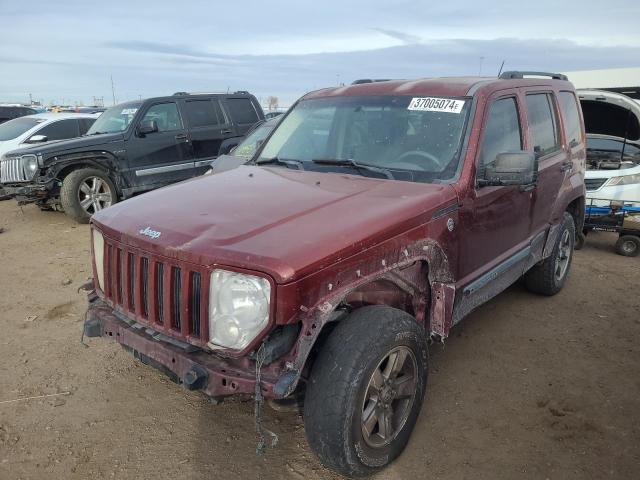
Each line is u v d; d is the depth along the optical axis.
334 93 4.36
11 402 3.53
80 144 8.70
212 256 2.41
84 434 3.20
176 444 3.12
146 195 3.41
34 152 8.45
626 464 2.94
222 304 2.41
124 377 3.85
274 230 2.58
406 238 2.87
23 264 6.62
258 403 2.33
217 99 10.38
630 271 6.41
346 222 2.68
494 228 3.76
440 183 3.32
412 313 3.20
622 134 8.59
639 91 9.66
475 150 3.46
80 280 5.97
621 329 4.69
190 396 3.62
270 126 7.46
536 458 2.99
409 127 3.72
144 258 2.75
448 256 3.25
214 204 3.01
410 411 2.94
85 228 8.59
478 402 3.54
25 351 4.23
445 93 3.78
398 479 2.81
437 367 3.99
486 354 4.20
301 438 3.17
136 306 2.82
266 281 2.29
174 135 9.64
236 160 6.86
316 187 3.31
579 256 7.11
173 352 2.59
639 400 3.57
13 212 10.01
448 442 3.12
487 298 3.88
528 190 4.15
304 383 2.79
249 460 2.97
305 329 2.37
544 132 4.62
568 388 3.71
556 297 5.42
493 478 2.84
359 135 3.87
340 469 2.61
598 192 7.18
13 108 18.25
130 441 3.14
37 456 3.00
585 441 3.14
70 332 4.59
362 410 2.56
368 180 3.46
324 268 2.41
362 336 2.55
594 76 10.10
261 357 2.35
